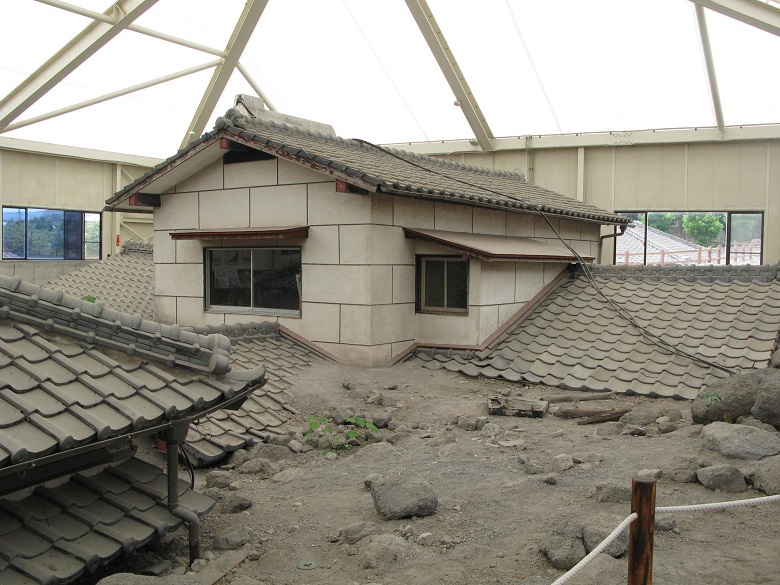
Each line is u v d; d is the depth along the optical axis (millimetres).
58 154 22469
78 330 4734
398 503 5207
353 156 11656
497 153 21469
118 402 4230
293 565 4668
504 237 12875
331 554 4797
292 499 6035
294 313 11055
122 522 4508
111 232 24734
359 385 9617
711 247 19422
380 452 7168
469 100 19438
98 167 24125
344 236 10398
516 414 8492
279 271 11164
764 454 5773
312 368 10109
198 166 11555
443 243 10672
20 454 3490
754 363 9867
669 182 19656
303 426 8344
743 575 3992
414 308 11312
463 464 6598
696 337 10742
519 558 4422
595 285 12602
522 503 5387
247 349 10062
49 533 4148
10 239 22078
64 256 23562
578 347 10938
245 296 11531
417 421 8422
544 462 6359
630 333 11133
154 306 12445
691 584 3902
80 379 4324
